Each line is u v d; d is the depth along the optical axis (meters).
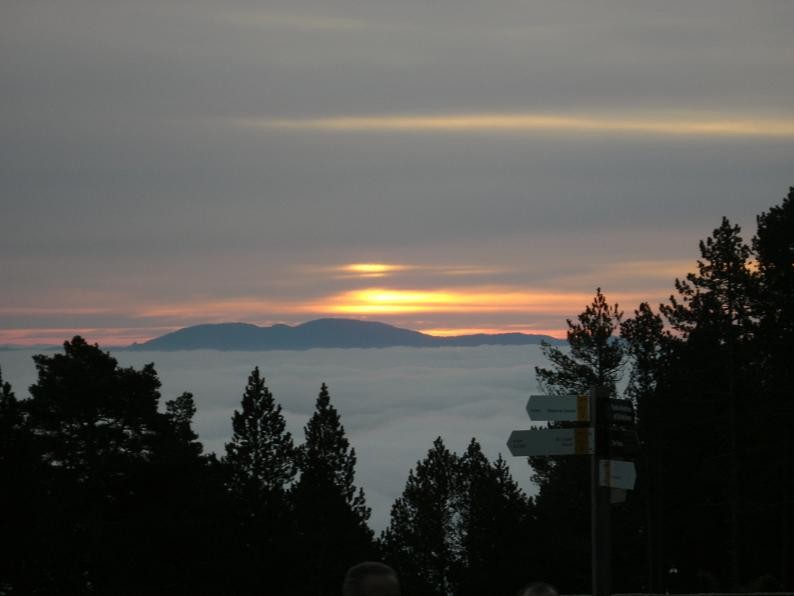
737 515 100.94
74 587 81.19
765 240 96.62
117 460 96.94
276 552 109.56
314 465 129.25
